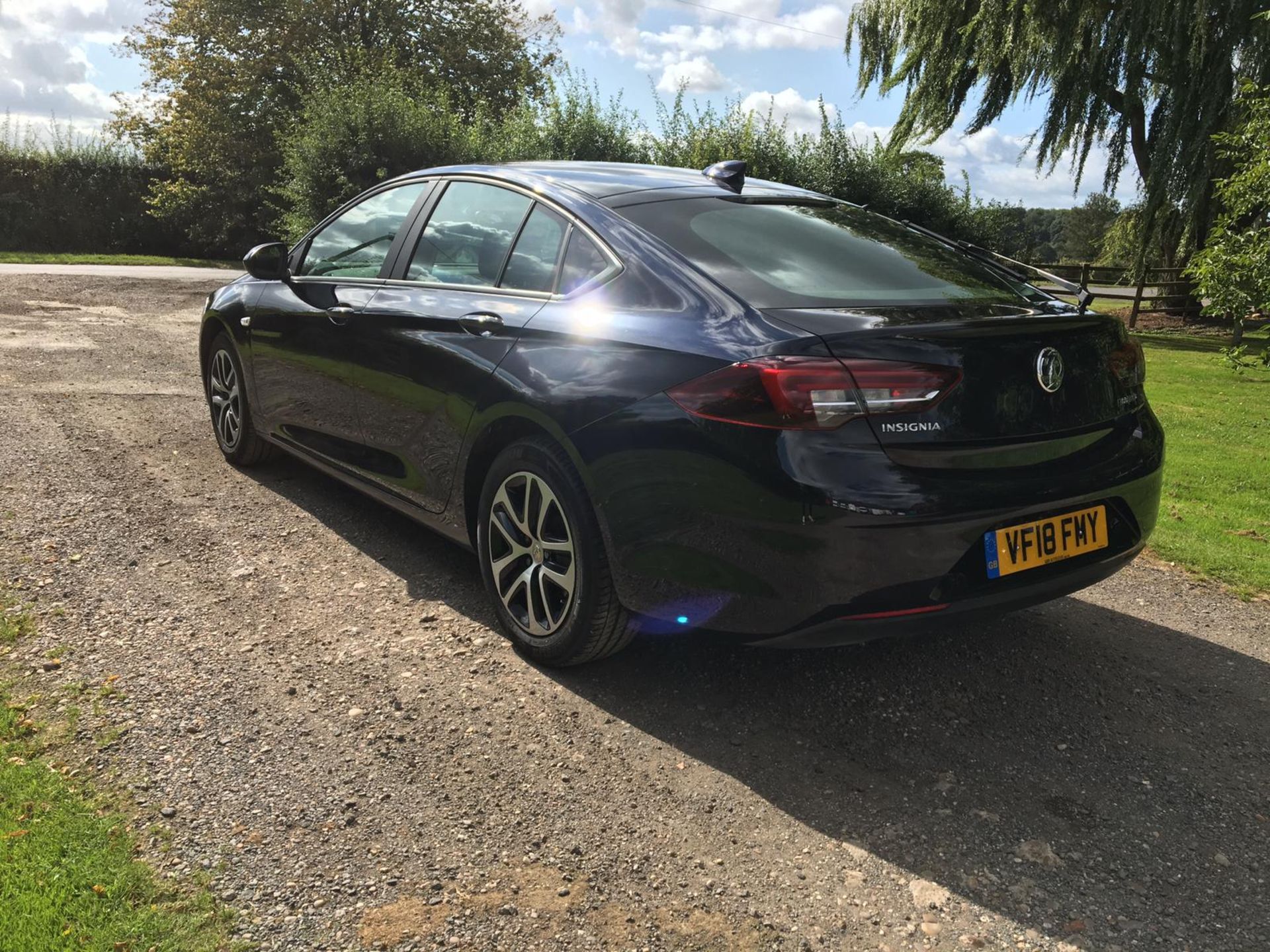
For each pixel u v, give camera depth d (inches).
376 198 161.6
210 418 229.1
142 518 158.2
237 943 70.9
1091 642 136.6
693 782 95.9
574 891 79.7
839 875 83.6
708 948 74.4
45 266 671.1
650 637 128.7
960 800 95.5
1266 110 301.0
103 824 82.4
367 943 72.0
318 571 142.2
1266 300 292.7
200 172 1126.4
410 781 92.9
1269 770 104.1
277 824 85.0
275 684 109.0
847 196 670.5
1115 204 976.3
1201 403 390.6
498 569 122.0
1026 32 727.1
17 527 149.4
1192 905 81.8
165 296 509.4
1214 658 133.3
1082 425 104.3
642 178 132.4
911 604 93.1
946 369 92.8
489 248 132.1
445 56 1222.3
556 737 102.5
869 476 89.7
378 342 139.9
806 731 106.9
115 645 115.0
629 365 103.0
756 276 105.2
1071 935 77.6
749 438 92.1
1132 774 101.9
